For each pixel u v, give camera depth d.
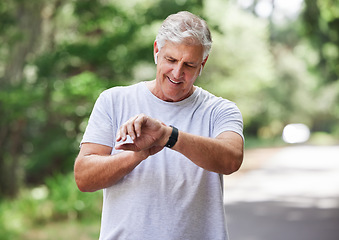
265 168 22.66
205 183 2.51
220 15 17.48
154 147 2.33
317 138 61.50
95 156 2.48
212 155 2.34
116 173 2.40
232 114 2.59
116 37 11.45
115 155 2.41
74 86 10.66
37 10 13.06
